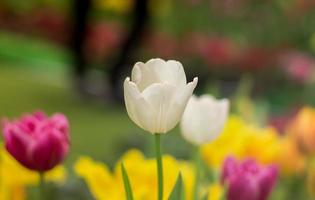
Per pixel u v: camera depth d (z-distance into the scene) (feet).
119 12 41.86
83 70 39.47
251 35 35.47
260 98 32.60
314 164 6.08
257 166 4.14
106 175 3.95
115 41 40.93
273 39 35.14
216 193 4.10
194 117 4.27
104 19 42.65
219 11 37.32
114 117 32.53
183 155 7.94
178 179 3.54
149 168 3.88
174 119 3.19
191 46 36.50
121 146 9.09
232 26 36.83
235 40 36.27
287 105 31.22
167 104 3.16
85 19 39.86
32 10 46.88
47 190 4.53
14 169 4.29
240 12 36.45
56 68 52.34
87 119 31.68
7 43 56.13
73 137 26.21
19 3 46.91
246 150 5.08
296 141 5.96
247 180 4.00
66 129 3.84
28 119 3.85
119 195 3.93
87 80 38.83
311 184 6.19
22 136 3.72
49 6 46.47
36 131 3.78
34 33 47.52
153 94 3.13
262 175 4.03
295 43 34.94
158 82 3.19
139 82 3.18
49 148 3.74
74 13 40.29
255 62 34.35
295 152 5.97
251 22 35.94
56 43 46.62
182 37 38.22
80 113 33.50
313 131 5.92
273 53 34.65
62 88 39.88
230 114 7.15
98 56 40.50
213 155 4.96
